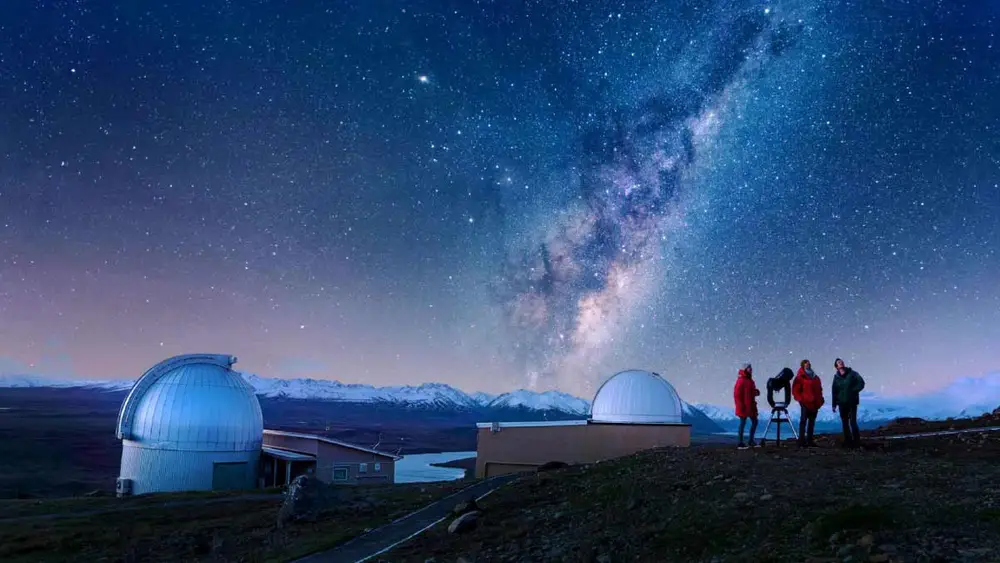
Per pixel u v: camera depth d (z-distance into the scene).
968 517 9.27
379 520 16.58
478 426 36.41
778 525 10.12
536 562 10.37
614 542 10.69
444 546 12.59
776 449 17.31
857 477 12.91
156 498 29.77
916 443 17.38
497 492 18.00
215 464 43.16
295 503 18.44
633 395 39.75
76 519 23.38
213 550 15.41
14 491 80.88
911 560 7.68
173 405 43.19
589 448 35.47
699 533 10.41
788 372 18.44
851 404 17.09
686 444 35.25
